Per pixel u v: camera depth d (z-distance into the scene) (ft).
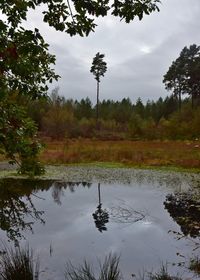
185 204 38.68
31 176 15.55
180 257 22.57
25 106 15.29
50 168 71.92
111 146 106.22
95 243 25.55
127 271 20.11
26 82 13.51
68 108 218.38
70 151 92.38
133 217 32.99
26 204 38.58
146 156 81.87
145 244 25.30
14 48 10.66
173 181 55.93
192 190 47.62
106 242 25.80
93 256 22.79
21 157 14.85
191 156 77.41
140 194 45.03
